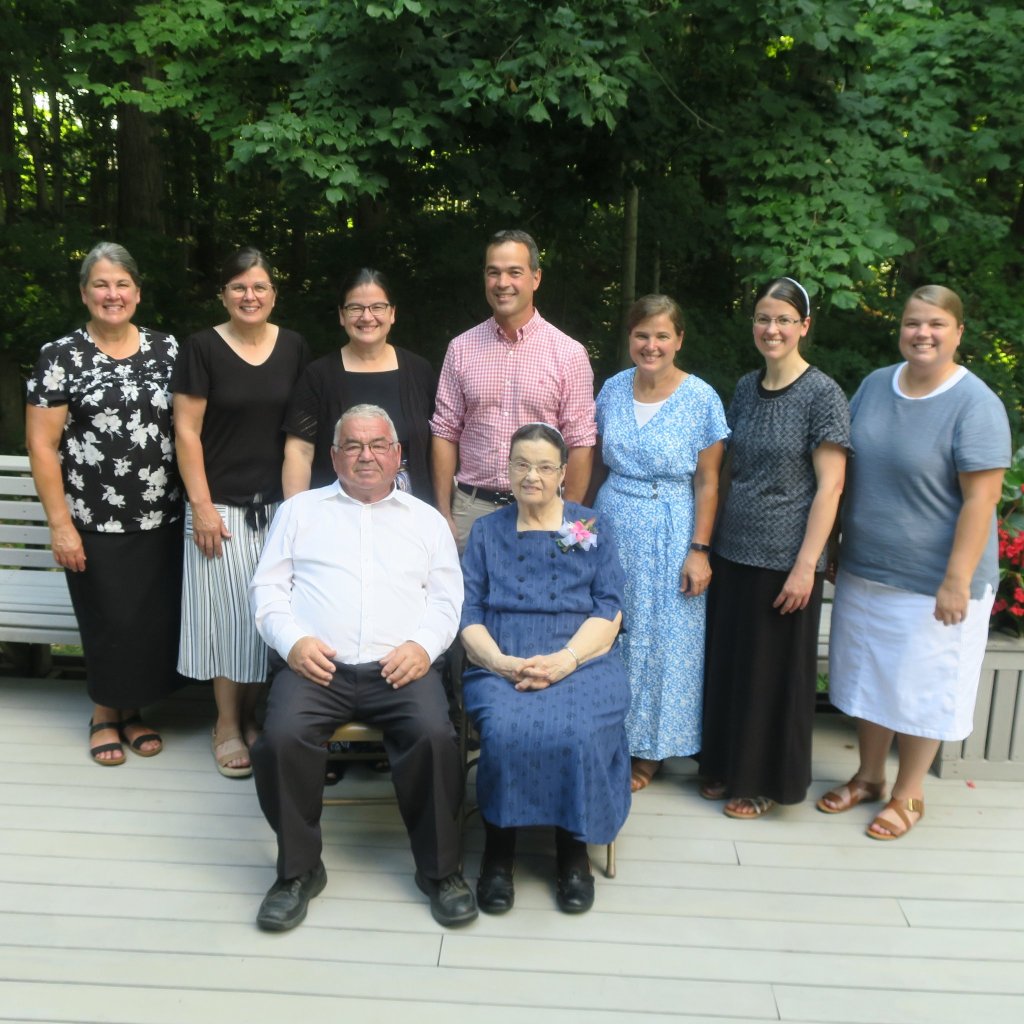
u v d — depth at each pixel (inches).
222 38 252.8
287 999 87.2
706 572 118.3
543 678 102.7
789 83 236.4
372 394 119.5
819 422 109.9
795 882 106.7
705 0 220.4
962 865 110.6
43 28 288.2
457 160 223.0
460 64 208.4
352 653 105.1
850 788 122.9
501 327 120.8
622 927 98.3
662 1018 86.0
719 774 120.9
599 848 112.3
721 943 96.2
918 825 118.6
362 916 99.2
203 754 132.5
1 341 325.4
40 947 93.3
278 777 97.7
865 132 234.2
